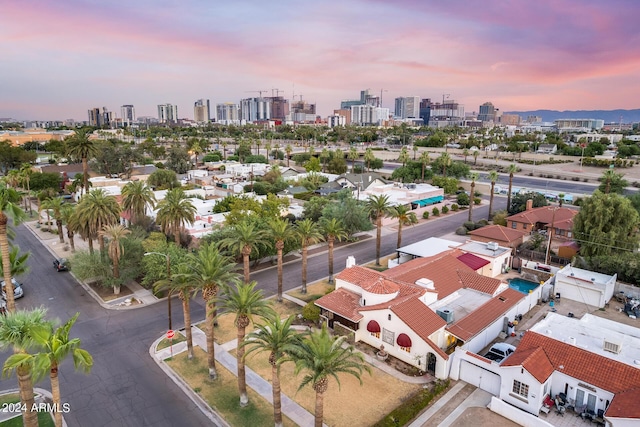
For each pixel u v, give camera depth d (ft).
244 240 148.97
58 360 74.74
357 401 105.29
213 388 109.70
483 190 422.00
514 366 103.45
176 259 160.97
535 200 300.40
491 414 100.78
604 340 111.65
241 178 451.94
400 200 323.98
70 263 180.34
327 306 139.33
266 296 167.73
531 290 173.27
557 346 110.73
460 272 167.84
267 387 110.73
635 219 198.49
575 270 182.60
